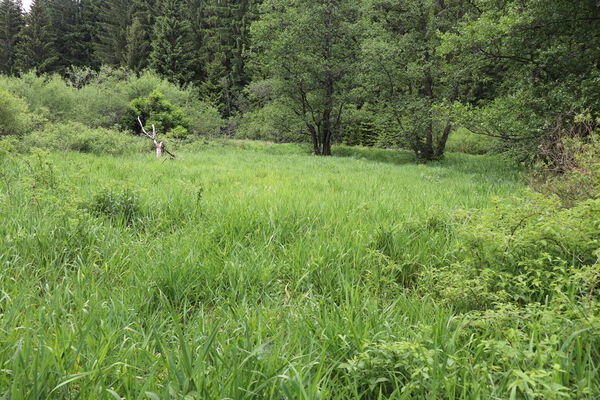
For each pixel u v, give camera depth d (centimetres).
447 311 227
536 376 126
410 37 2014
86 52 6969
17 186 507
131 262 299
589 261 237
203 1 6762
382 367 157
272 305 241
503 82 1647
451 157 2225
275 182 779
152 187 609
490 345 171
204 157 1459
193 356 172
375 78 2039
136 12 6919
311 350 178
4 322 188
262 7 2373
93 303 218
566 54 1087
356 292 244
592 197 348
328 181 838
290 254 316
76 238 321
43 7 6725
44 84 3172
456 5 2066
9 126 1249
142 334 192
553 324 168
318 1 2316
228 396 145
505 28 1095
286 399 146
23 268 262
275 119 2602
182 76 5869
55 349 162
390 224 399
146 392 137
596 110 958
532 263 237
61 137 1209
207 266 279
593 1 1006
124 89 3366
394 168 1388
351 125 2998
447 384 143
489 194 676
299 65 2338
